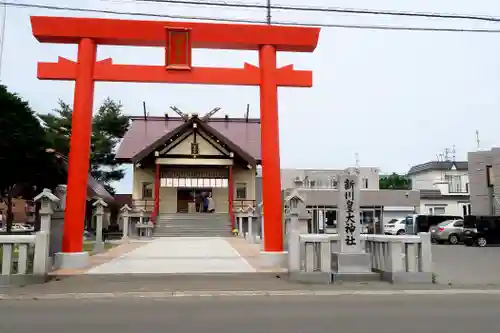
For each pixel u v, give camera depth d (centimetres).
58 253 1210
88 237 2856
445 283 1034
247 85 1342
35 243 1026
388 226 3512
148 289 943
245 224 2906
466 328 604
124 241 2303
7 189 2484
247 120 3972
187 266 1268
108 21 1270
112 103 4025
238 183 3322
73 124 1249
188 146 3123
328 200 3319
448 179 4669
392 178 5797
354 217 1089
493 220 2498
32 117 2302
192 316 682
